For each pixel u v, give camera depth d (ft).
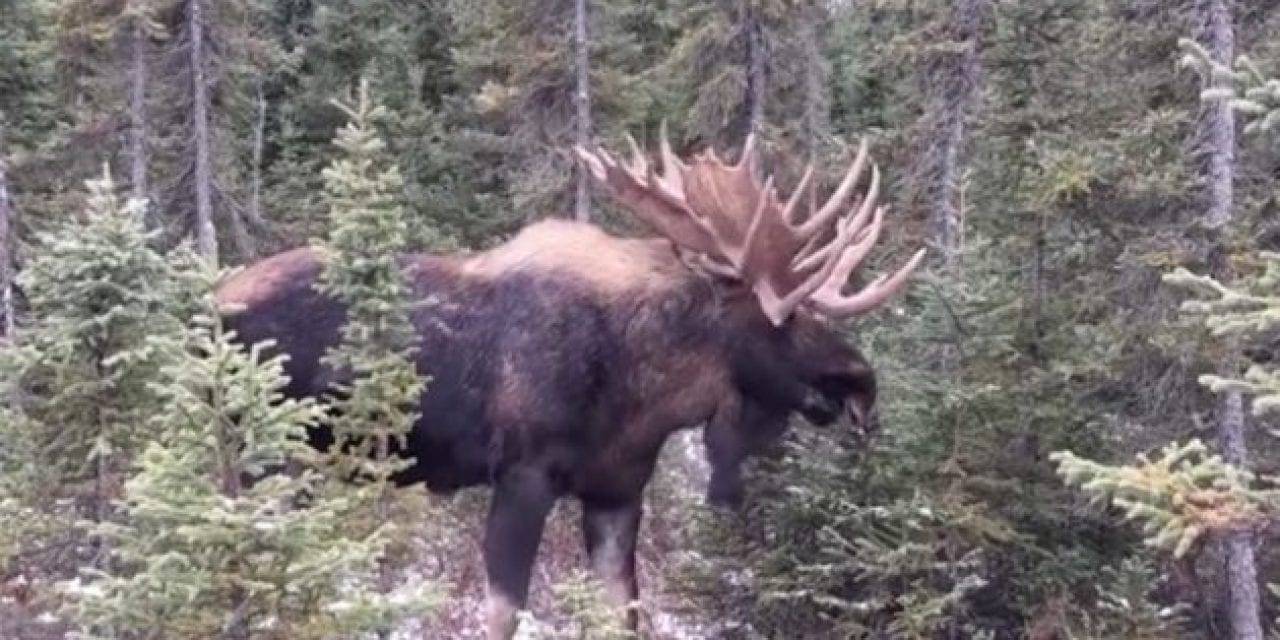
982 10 66.13
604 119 75.92
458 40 106.32
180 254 34.04
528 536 37.55
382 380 34.17
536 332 37.55
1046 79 55.52
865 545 38.78
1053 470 40.60
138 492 23.90
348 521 32.37
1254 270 38.63
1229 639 40.57
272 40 95.04
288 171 100.78
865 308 38.11
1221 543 39.91
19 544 31.68
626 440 38.47
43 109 82.07
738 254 38.04
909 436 39.93
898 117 80.38
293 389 37.55
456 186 93.71
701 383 38.55
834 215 38.29
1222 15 41.98
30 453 32.04
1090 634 38.47
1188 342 39.24
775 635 42.57
